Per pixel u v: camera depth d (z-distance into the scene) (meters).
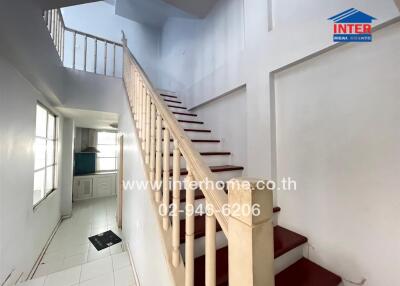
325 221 1.43
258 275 0.56
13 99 1.78
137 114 2.05
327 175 1.42
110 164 6.36
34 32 1.77
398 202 1.09
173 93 3.94
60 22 2.96
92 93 3.17
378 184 1.17
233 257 0.61
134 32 4.75
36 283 1.75
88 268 1.96
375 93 1.19
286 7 1.67
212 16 2.88
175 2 2.79
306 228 1.54
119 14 4.41
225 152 2.43
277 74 1.80
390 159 1.13
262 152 1.84
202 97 2.93
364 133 1.23
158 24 4.85
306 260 1.50
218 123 2.71
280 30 1.69
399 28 1.11
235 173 2.13
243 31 2.28
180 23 3.92
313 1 1.45
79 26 4.25
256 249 0.56
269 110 1.78
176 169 1.00
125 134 2.80
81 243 3.00
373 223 1.19
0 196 1.60
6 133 1.67
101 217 4.15
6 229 1.70
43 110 2.86
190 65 3.51
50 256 2.66
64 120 4.12
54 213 3.41
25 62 1.67
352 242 1.28
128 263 2.05
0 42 1.37
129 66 2.64
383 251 1.14
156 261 1.26
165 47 4.68
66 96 2.96
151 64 4.91
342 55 1.35
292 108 1.67
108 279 1.81
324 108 1.45
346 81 1.32
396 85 1.11
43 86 2.21
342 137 1.34
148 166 1.54
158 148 1.30
